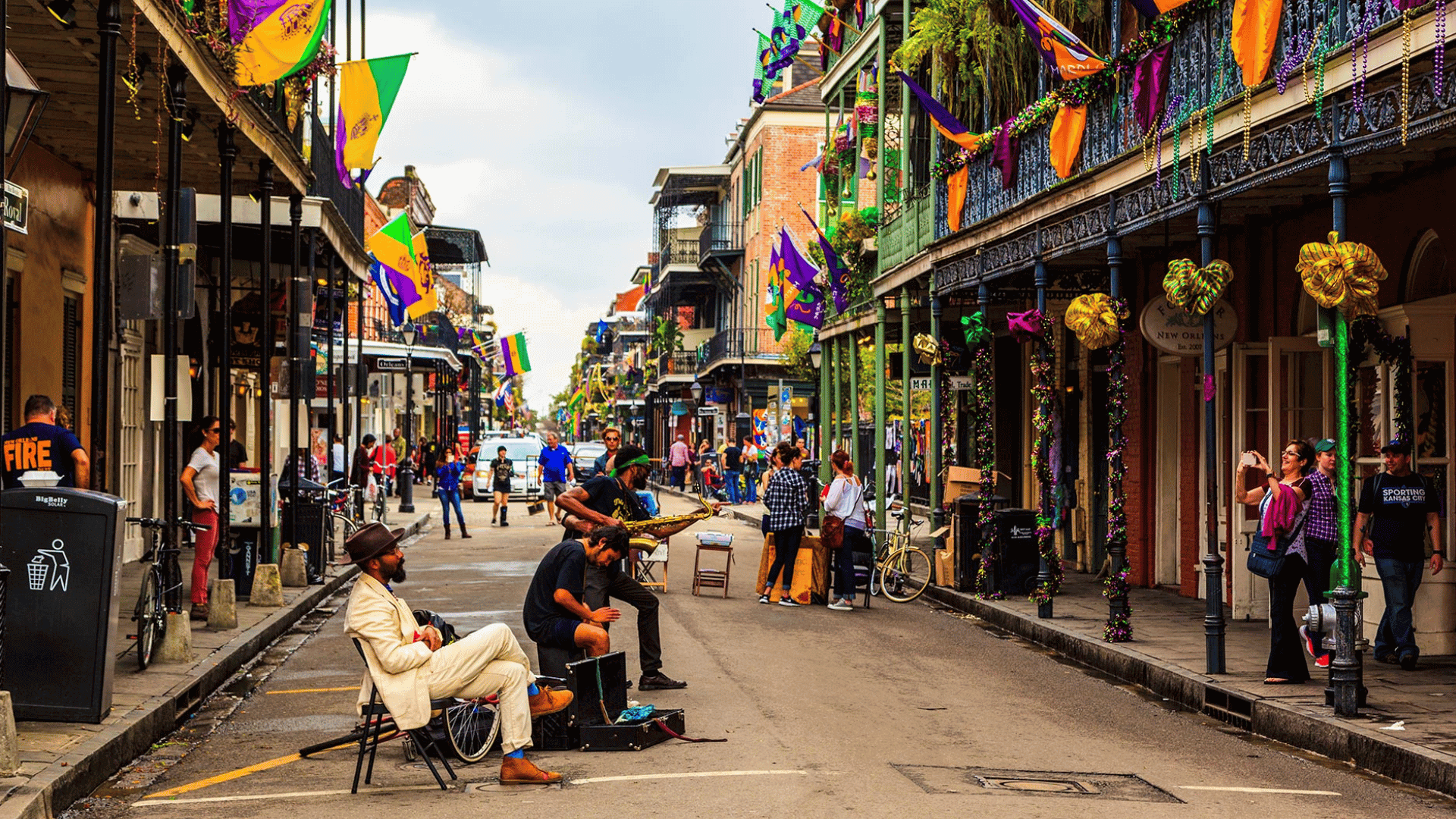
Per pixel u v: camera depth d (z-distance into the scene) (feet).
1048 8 55.83
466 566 73.51
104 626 27.84
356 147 57.77
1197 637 43.65
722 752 27.86
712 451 173.58
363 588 24.94
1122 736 31.01
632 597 35.68
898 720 32.12
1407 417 39.37
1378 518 37.35
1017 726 31.86
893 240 75.66
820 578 57.93
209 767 27.04
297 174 57.62
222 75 43.32
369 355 128.16
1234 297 51.65
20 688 27.55
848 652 43.65
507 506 143.33
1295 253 47.24
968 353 70.90
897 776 25.63
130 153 54.13
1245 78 34.88
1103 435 67.05
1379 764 27.40
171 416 38.75
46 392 55.47
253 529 52.54
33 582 27.63
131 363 70.03
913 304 77.46
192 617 46.03
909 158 74.95
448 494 94.99
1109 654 40.78
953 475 61.26
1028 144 53.88
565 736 28.30
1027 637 48.29
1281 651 34.63
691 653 42.39
